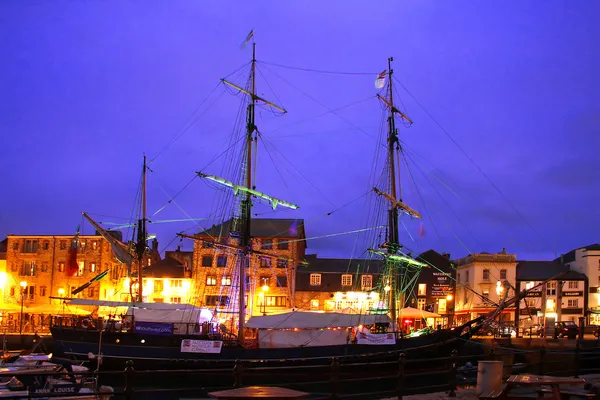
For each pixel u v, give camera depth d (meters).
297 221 85.81
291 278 80.69
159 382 42.69
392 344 41.59
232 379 42.00
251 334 52.72
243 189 51.09
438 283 83.25
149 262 95.06
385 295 52.88
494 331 58.28
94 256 81.00
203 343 42.69
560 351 26.91
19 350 62.25
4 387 25.31
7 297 80.31
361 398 37.03
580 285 83.44
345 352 41.38
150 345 43.53
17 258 81.50
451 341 42.12
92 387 26.89
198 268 80.81
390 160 54.59
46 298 80.44
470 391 21.55
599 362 45.00
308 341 42.78
